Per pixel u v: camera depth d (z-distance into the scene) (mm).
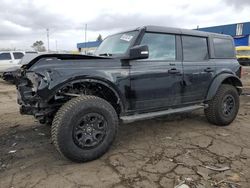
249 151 4156
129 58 3990
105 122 3797
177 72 4656
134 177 3326
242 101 8469
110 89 3930
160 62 4480
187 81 4844
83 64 3738
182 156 3955
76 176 3354
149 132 5059
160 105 4582
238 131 5184
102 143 3789
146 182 3207
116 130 3941
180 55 4832
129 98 4141
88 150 3676
